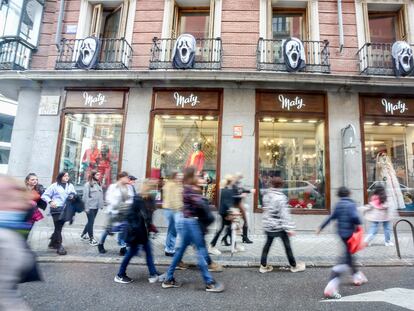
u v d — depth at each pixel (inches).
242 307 148.3
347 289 175.0
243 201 294.2
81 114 379.2
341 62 369.4
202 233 174.4
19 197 77.3
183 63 350.9
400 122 358.0
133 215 182.1
